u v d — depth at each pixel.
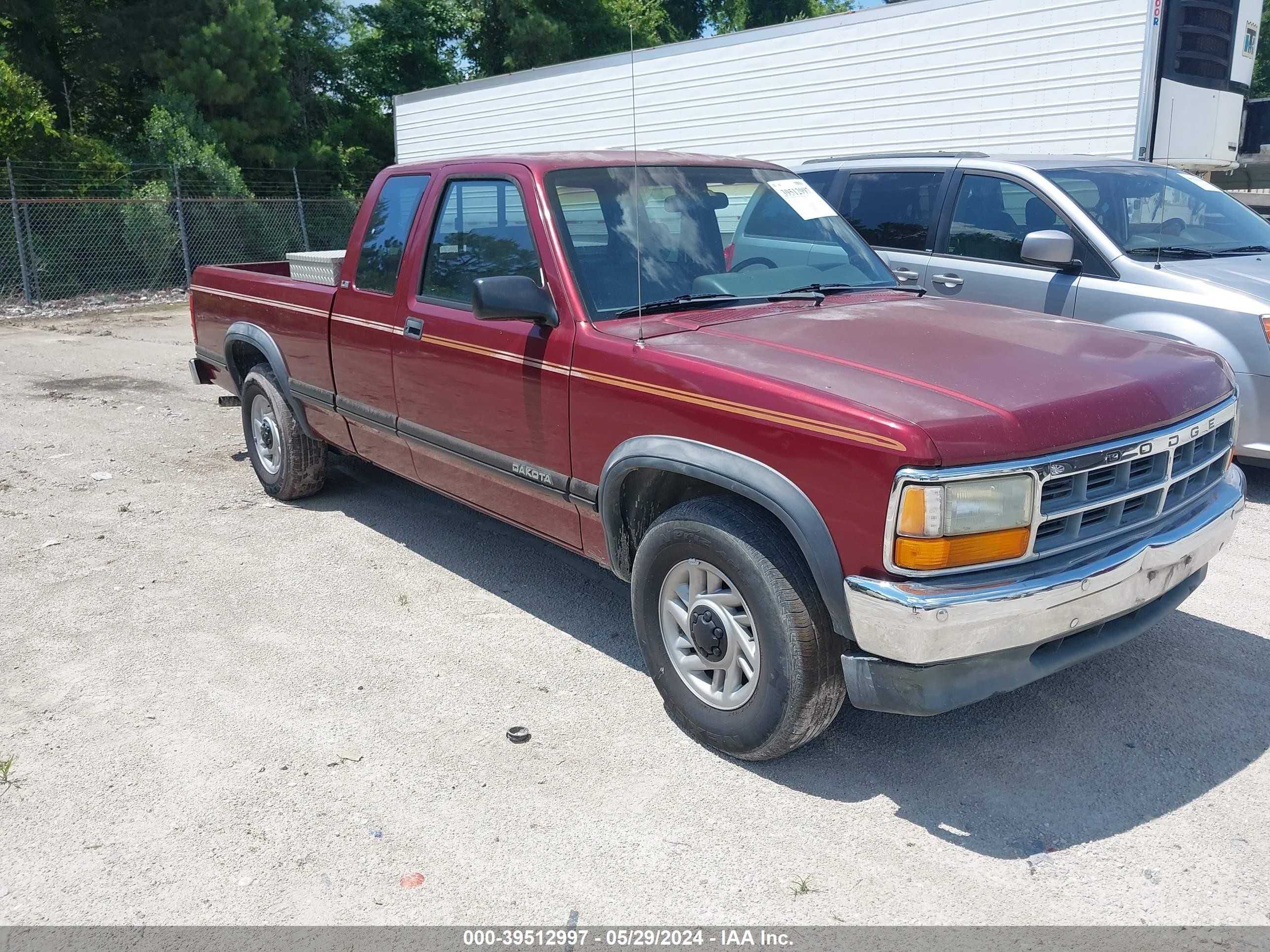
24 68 23.81
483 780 3.24
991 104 11.20
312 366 5.37
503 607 4.58
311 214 24.06
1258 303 5.63
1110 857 2.84
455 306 4.32
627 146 15.82
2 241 19.45
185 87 24.08
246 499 6.18
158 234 20.67
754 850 2.89
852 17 12.45
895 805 3.09
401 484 6.43
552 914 2.64
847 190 7.70
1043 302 6.39
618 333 3.58
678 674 3.43
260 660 4.07
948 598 2.68
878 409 2.79
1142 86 9.77
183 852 2.90
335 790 3.19
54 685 3.87
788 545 3.04
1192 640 4.15
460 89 18.83
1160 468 3.11
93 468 6.91
